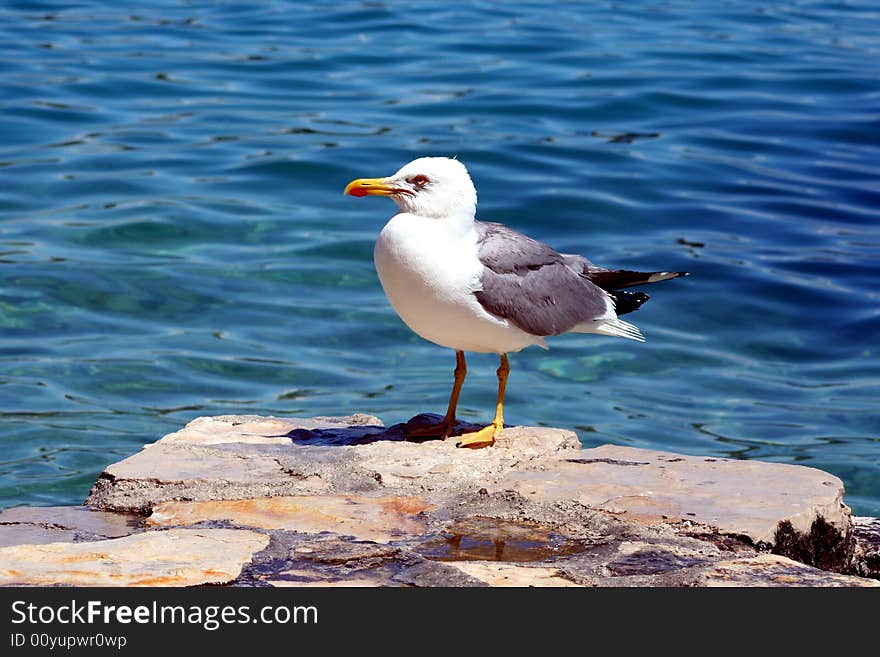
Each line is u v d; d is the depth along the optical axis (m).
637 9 24.02
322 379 11.23
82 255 13.27
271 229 14.14
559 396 11.13
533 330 7.23
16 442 9.80
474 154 16.05
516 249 7.20
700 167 15.93
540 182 15.35
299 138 16.55
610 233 14.20
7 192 14.71
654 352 12.00
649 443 10.26
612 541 5.90
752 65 19.95
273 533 5.93
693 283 13.13
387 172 15.51
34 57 19.62
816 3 25.17
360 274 13.26
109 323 12.02
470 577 5.46
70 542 5.82
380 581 5.42
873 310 12.65
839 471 9.77
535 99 18.12
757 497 6.40
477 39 21.22
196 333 11.93
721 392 11.25
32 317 11.99
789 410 10.89
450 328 7.09
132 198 14.73
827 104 18.19
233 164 15.77
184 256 13.43
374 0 24.11
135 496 6.44
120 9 23.12
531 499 6.40
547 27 22.14
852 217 14.74
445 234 6.94
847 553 6.47
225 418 7.89
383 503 6.36
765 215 14.73
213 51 20.36
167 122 17.12
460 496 6.46
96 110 17.48
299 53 20.27
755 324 12.49
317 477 6.68
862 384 11.38
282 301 12.62
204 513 6.19
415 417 7.90
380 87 18.67
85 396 10.66
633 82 18.92
